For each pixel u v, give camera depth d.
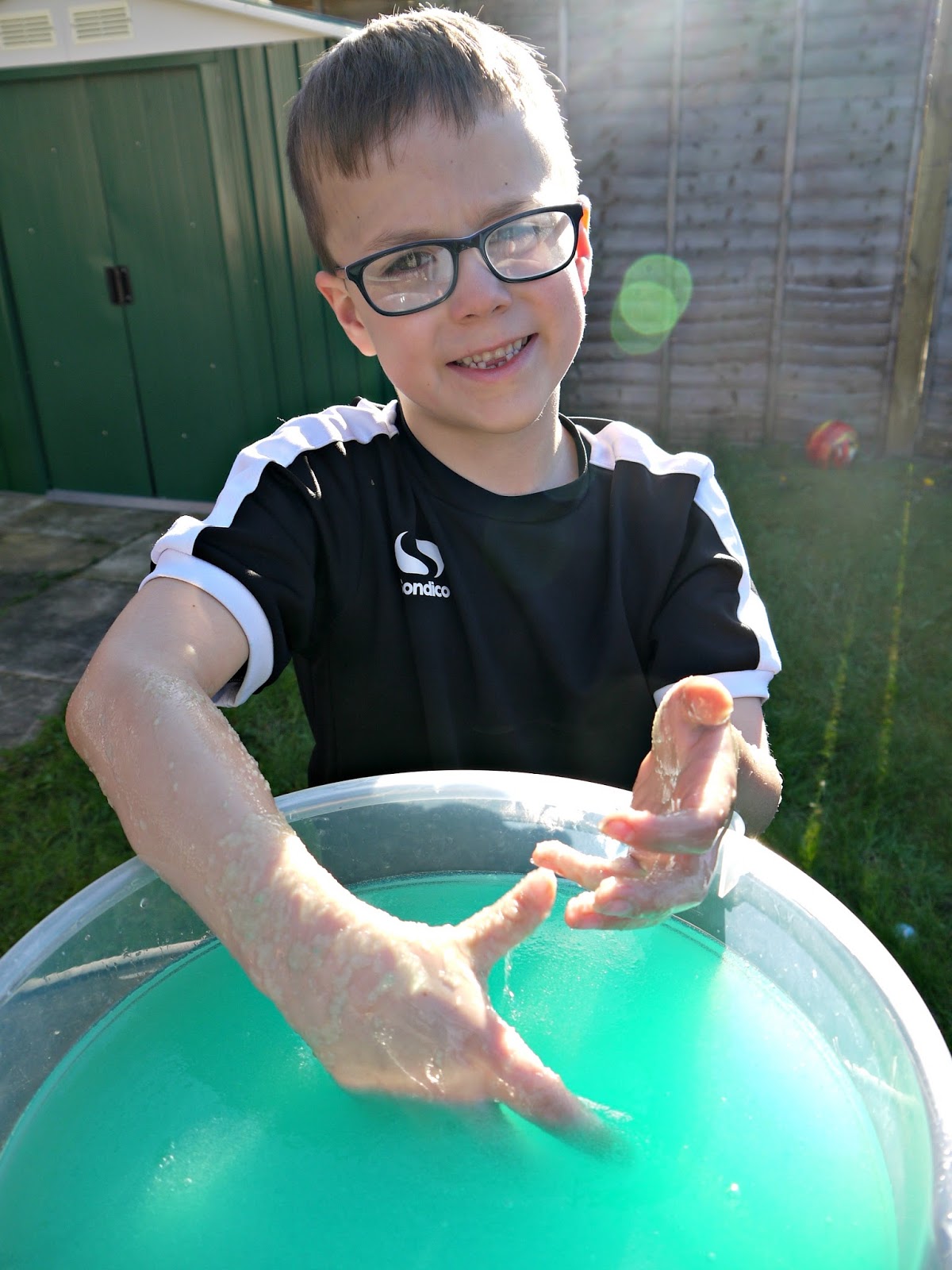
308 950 0.71
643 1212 0.67
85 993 0.83
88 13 3.58
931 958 1.81
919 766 2.30
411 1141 0.72
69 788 2.39
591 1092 0.75
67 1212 0.69
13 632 3.30
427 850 0.98
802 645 2.85
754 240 4.23
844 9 3.85
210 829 0.76
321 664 1.19
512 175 1.01
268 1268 0.65
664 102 4.13
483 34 1.06
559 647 1.17
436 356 1.04
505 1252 0.65
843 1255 0.64
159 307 3.99
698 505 1.20
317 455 1.14
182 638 0.93
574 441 1.26
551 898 0.72
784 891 0.85
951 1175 0.58
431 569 1.15
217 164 3.70
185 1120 0.76
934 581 3.22
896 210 4.04
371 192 1.00
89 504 4.39
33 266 4.05
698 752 0.80
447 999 0.70
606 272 4.43
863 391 4.33
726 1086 0.76
